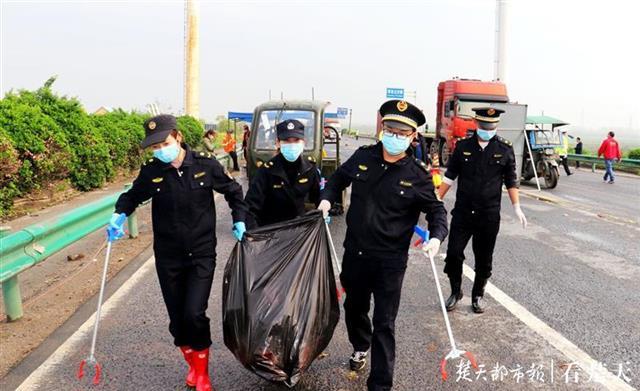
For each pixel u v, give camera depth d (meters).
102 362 3.84
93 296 5.30
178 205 3.27
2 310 4.95
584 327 4.58
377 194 3.21
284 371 3.06
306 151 9.12
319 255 3.37
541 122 17.48
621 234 8.60
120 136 15.16
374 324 3.25
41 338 4.24
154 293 5.39
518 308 5.06
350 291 3.43
